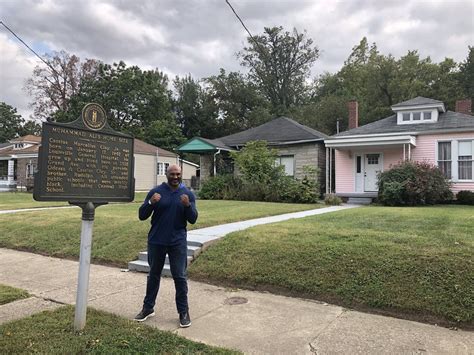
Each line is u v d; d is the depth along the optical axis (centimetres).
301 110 4350
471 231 704
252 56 5341
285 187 1809
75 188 394
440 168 1706
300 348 370
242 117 5091
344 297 512
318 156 2053
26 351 337
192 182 2952
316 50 5309
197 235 776
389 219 908
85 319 397
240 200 1869
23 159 3794
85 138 405
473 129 1619
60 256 820
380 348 370
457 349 369
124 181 441
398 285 506
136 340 367
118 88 4662
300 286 550
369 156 1898
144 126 4819
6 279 644
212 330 417
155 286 453
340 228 769
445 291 478
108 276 656
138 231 870
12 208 1552
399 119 1894
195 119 5256
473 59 4131
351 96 3969
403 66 3828
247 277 596
